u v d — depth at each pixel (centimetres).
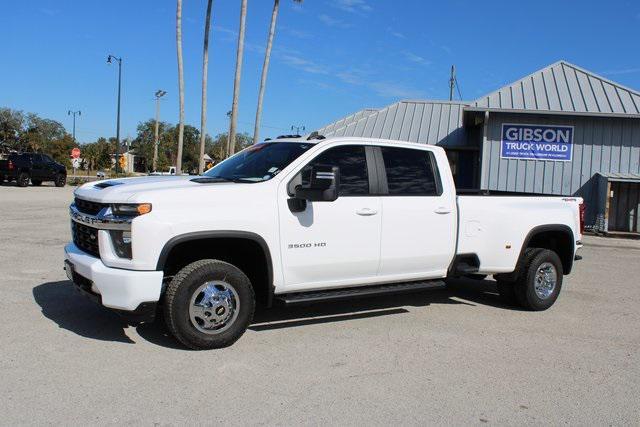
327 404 416
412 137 2172
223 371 471
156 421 378
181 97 2591
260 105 2575
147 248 482
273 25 2536
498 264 708
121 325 578
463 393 448
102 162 7394
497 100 1831
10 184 3362
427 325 641
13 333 542
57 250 996
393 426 387
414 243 634
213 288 516
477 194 798
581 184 1784
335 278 591
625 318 708
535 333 627
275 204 543
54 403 398
